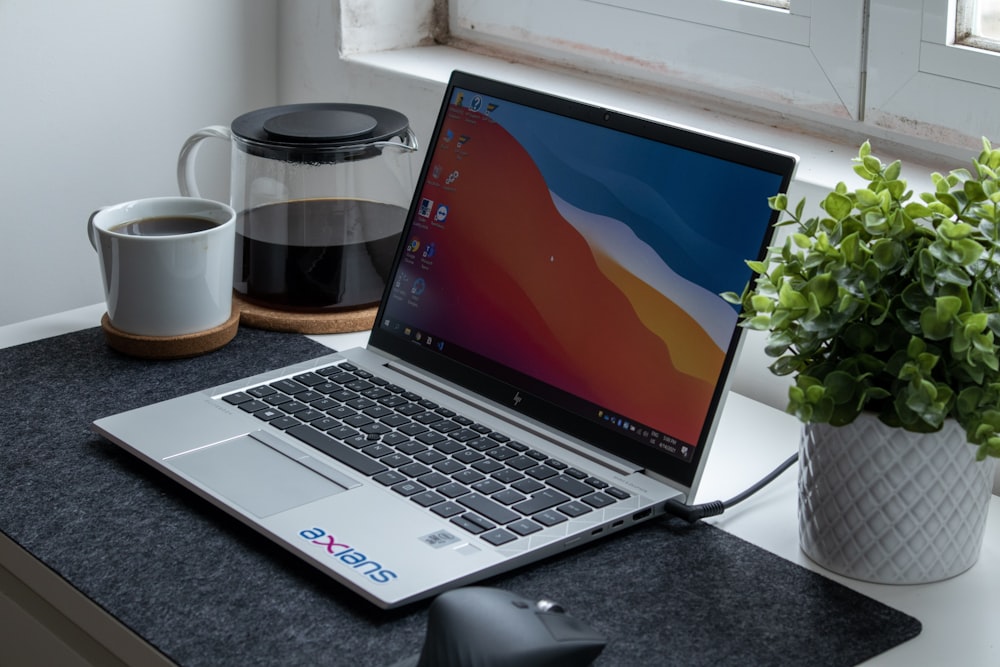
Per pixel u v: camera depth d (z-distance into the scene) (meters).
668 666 0.68
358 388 0.99
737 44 1.21
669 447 0.85
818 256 0.76
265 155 1.12
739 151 0.86
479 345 0.98
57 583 0.76
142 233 1.08
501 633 0.62
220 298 1.08
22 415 0.96
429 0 1.48
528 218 0.97
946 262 0.72
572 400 0.91
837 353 0.77
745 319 0.82
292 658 0.68
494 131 1.02
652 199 0.90
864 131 1.16
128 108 1.39
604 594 0.75
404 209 1.16
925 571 0.78
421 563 0.74
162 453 0.87
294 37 1.48
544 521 0.80
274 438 0.90
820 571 0.79
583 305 0.92
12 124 1.31
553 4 1.37
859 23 1.11
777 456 0.95
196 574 0.76
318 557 0.74
